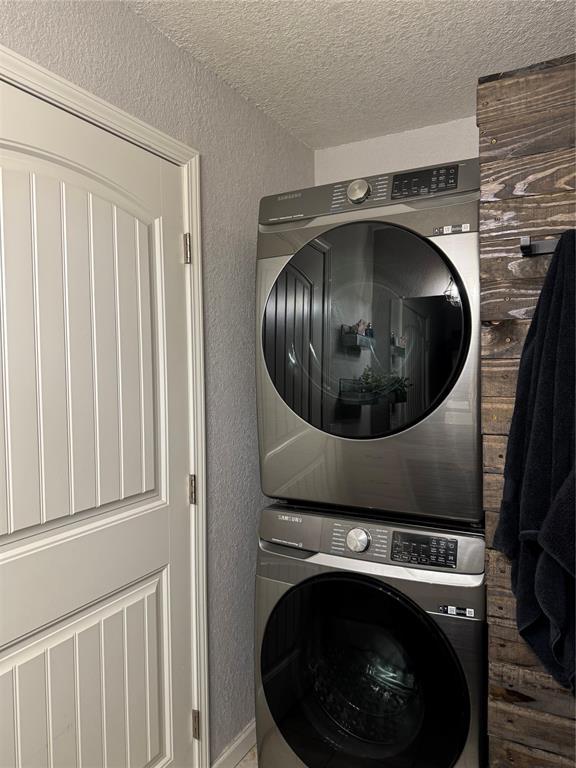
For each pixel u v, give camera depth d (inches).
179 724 66.6
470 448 55.5
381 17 62.3
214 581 73.4
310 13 61.4
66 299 52.0
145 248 61.4
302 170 98.3
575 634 44.5
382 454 59.9
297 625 64.2
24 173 48.3
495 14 62.0
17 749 47.9
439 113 87.6
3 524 46.5
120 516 58.6
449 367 55.9
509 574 52.2
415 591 56.9
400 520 61.3
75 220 53.0
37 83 49.0
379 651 59.8
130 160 59.4
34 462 49.1
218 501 74.4
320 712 63.6
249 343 81.2
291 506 68.4
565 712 50.1
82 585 53.8
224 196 76.1
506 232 51.9
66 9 52.4
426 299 57.1
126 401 58.9
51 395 50.6
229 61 71.3
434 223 57.2
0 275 46.4
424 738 57.4
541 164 50.5
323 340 63.1
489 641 53.4
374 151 97.0
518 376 50.1
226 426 76.2
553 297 46.4
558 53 70.2
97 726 55.6
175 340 65.9
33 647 49.6
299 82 77.0
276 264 66.5
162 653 64.6
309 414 64.1
